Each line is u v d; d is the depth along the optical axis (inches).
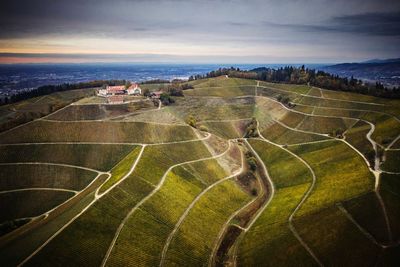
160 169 5802.2
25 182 5595.5
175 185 5462.6
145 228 4323.3
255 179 6451.8
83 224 3951.8
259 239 4495.6
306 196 5290.4
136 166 5585.6
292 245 4168.3
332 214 4503.0
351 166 5821.9
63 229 3777.1
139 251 3949.3
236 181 6171.3
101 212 4266.7
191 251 4261.8
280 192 5905.5
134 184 5078.7
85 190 5270.7
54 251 3476.9
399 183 4987.7
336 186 5255.9
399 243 3855.8
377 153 6107.3
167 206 4884.4
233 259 4271.7
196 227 4704.7
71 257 3516.2
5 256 3449.8
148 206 4719.5
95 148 6505.9
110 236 3981.3
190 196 5349.4
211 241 4559.5
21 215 4940.9
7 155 6097.4
